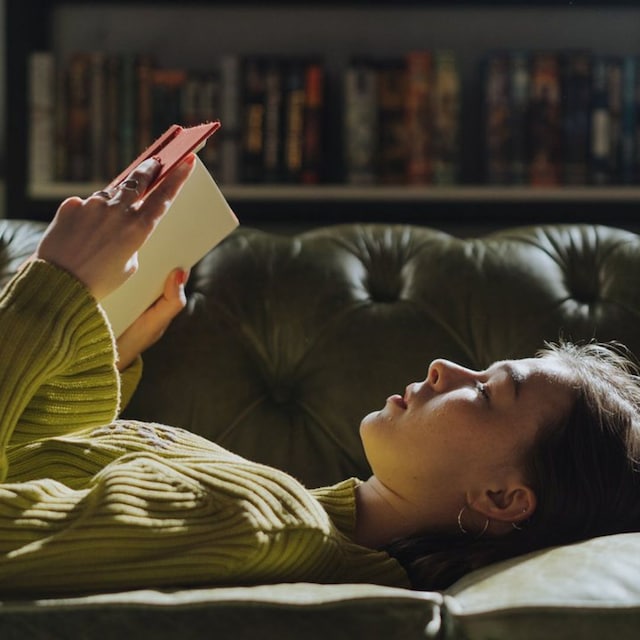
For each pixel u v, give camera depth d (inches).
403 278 70.4
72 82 100.2
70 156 100.4
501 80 100.6
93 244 45.4
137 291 53.5
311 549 43.4
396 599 37.9
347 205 100.9
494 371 50.8
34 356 43.9
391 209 100.9
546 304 68.4
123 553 40.3
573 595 37.7
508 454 49.3
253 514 42.4
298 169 99.9
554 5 106.2
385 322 67.6
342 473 64.9
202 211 53.1
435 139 100.3
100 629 36.9
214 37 108.7
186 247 54.2
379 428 50.9
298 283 69.1
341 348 66.9
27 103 99.8
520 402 49.6
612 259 70.9
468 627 37.1
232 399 66.1
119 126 100.3
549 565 40.8
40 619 36.9
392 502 51.0
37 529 40.5
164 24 108.6
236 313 68.2
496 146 100.7
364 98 100.0
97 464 49.4
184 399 65.7
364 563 46.8
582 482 49.1
